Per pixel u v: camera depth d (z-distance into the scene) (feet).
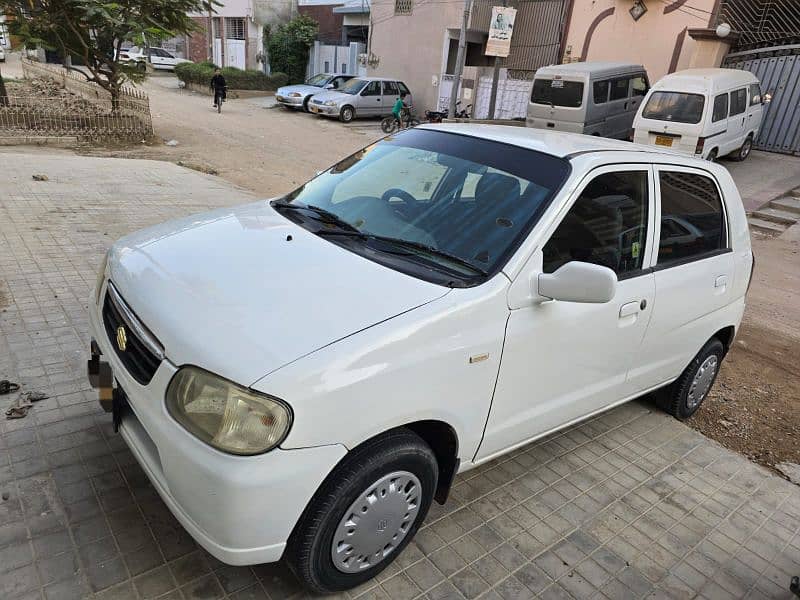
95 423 10.69
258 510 6.55
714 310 13.02
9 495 8.89
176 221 10.75
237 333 7.01
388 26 85.56
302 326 7.14
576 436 12.93
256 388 6.47
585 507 10.66
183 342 7.06
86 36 48.44
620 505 10.85
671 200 11.63
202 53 127.24
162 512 8.95
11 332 13.43
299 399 6.54
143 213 24.67
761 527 10.82
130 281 8.46
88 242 20.06
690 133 45.16
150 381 7.26
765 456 13.48
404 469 7.82
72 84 68.18
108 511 8.84
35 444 10.00
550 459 11.94
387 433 7.63
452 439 8.54
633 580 9.20
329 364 6.77
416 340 7.45
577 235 9.60
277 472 6.52
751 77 50.93
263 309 7.38
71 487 9.18
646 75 58.13
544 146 10.53
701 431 14.24
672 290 11.46
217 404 6.59
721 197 13.19
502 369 8.61
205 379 6.71
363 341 7.07
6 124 46.75
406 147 11.67
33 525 8.43
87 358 12.69
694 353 13.29
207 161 46.16
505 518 10.08
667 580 9.30
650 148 12.30
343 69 101.65
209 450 6.57
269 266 8.36
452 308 7.86
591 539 9.90
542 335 9.01
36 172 30.37
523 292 8.64
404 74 85.10
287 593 8.02
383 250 9.12
